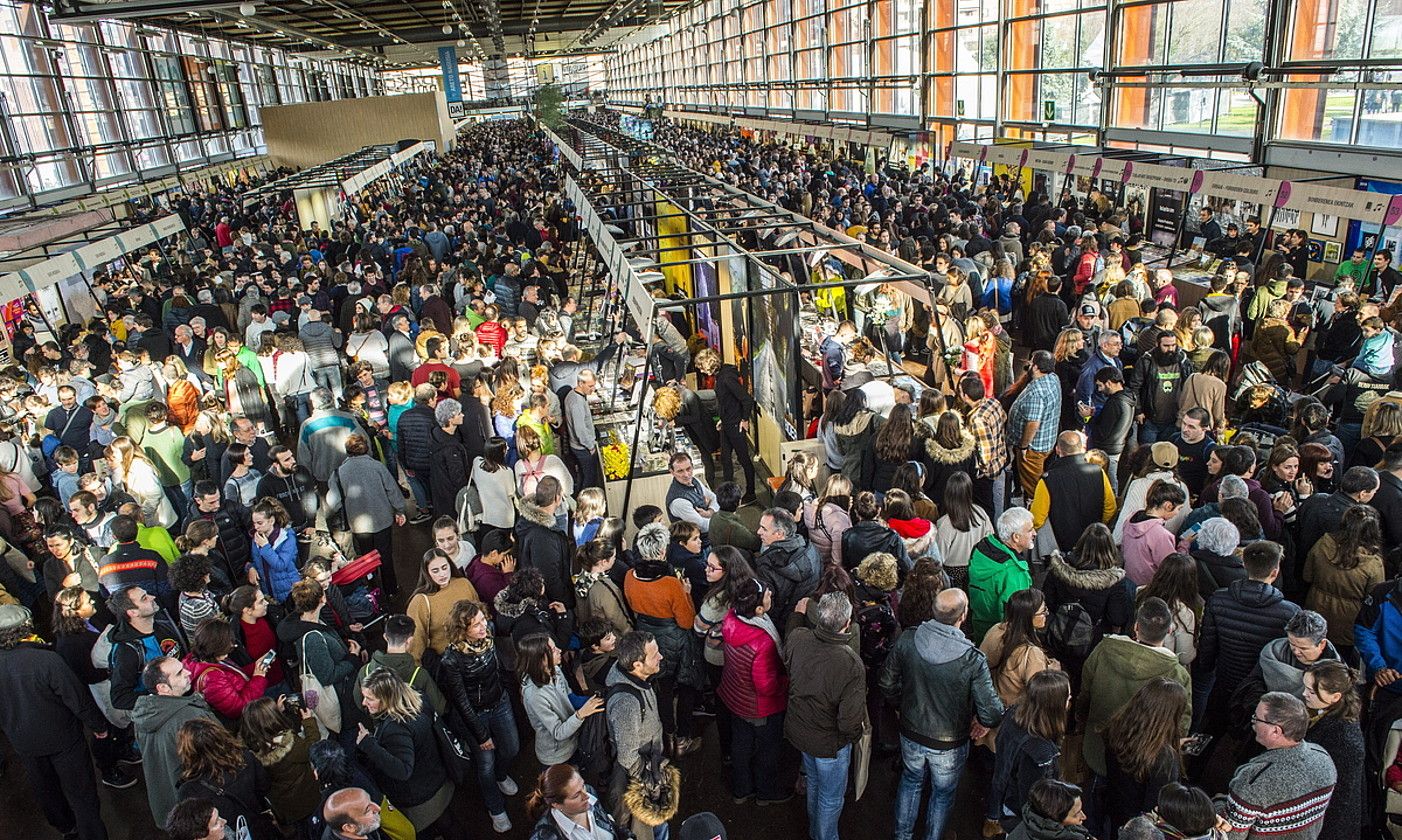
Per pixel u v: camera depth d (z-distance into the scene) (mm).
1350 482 4004
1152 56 14312
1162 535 4070
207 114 29484
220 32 31219
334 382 8336
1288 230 9688
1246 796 2738
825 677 3293
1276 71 11445
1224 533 3775
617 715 3266
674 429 6867
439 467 6051
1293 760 2693
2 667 3711
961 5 20516
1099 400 6066
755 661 3672
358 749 3346
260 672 3975
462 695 3707
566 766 2760
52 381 7555
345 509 5605
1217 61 12836
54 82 19250
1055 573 3766
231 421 6453
